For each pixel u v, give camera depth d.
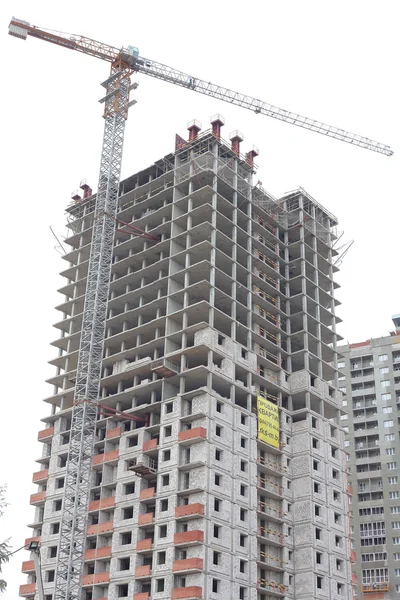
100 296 116.25
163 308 114.12
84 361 112.88
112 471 106.88
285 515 107.62
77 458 106.75
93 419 108.44
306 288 129.00
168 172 121.88
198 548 91.44
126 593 97.00
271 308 121.06
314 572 104.38
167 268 116.56
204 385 106.56
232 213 119.81
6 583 69.62
